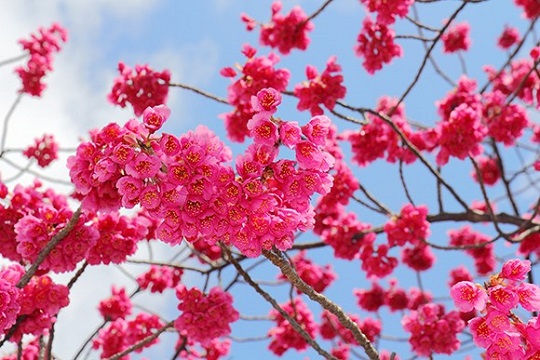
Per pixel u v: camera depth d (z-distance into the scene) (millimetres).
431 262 8570
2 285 4387
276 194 3312
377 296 9047
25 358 6898
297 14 7680
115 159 3240
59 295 5055
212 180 3213
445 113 7031
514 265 3201
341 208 8195
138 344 5785
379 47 7469
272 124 3250
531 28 6902
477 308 3133
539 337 3109
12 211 5258
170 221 3279
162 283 7848
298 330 4379
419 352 7242
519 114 7164
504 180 7895
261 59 6660
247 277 4672
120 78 7609
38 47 9914
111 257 5246
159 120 3281
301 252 8883
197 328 6270
